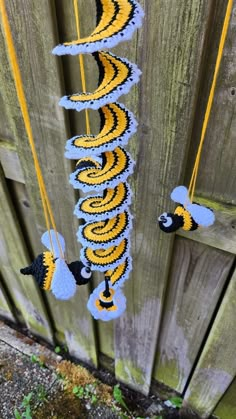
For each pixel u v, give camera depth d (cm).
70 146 38
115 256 45
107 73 33
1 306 137
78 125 63
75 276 44
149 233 71
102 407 120
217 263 71
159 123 54
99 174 40
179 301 85
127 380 123
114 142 35
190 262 75
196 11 42
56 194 76
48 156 69
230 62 45
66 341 129
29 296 117
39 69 56
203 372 96
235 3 41
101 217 41
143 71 49
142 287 85
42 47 53
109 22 29
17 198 89
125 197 41
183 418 118
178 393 117
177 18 43
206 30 43
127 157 39
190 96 49
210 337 85
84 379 126
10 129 73
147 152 58
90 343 119
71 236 84
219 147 54
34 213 86
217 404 106
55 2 49
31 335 140
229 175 56
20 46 55
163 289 82
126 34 29
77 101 33
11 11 51
